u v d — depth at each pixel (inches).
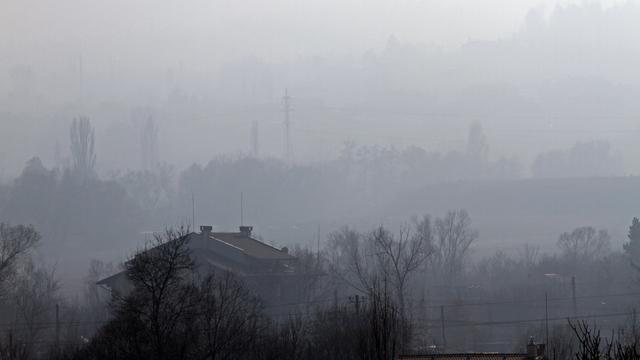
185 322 3518.7
